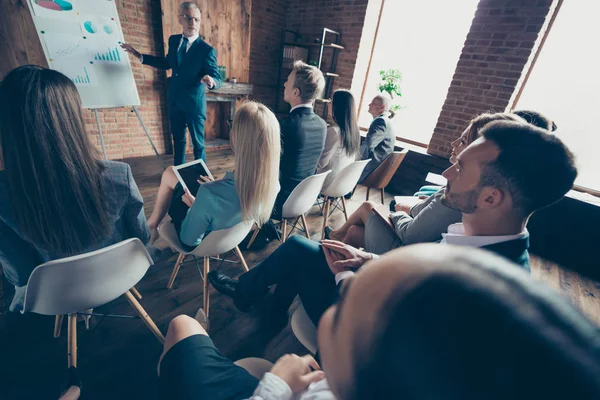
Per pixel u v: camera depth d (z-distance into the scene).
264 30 4.59
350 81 4.26
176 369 0.60
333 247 1.05
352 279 0.25
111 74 2.81
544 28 2.65
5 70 2.29
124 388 1.17
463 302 0.17
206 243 1.26
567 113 2.73
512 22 2.77
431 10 3.58
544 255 2.63
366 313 0.22
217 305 1.62
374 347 0.21
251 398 0.47
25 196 0.80
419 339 0.18
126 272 0.98
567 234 2.51
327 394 0.38
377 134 2.76
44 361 1.22
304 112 1.85
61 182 0.83
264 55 4.77
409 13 3.79
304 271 1.17
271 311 1.47
